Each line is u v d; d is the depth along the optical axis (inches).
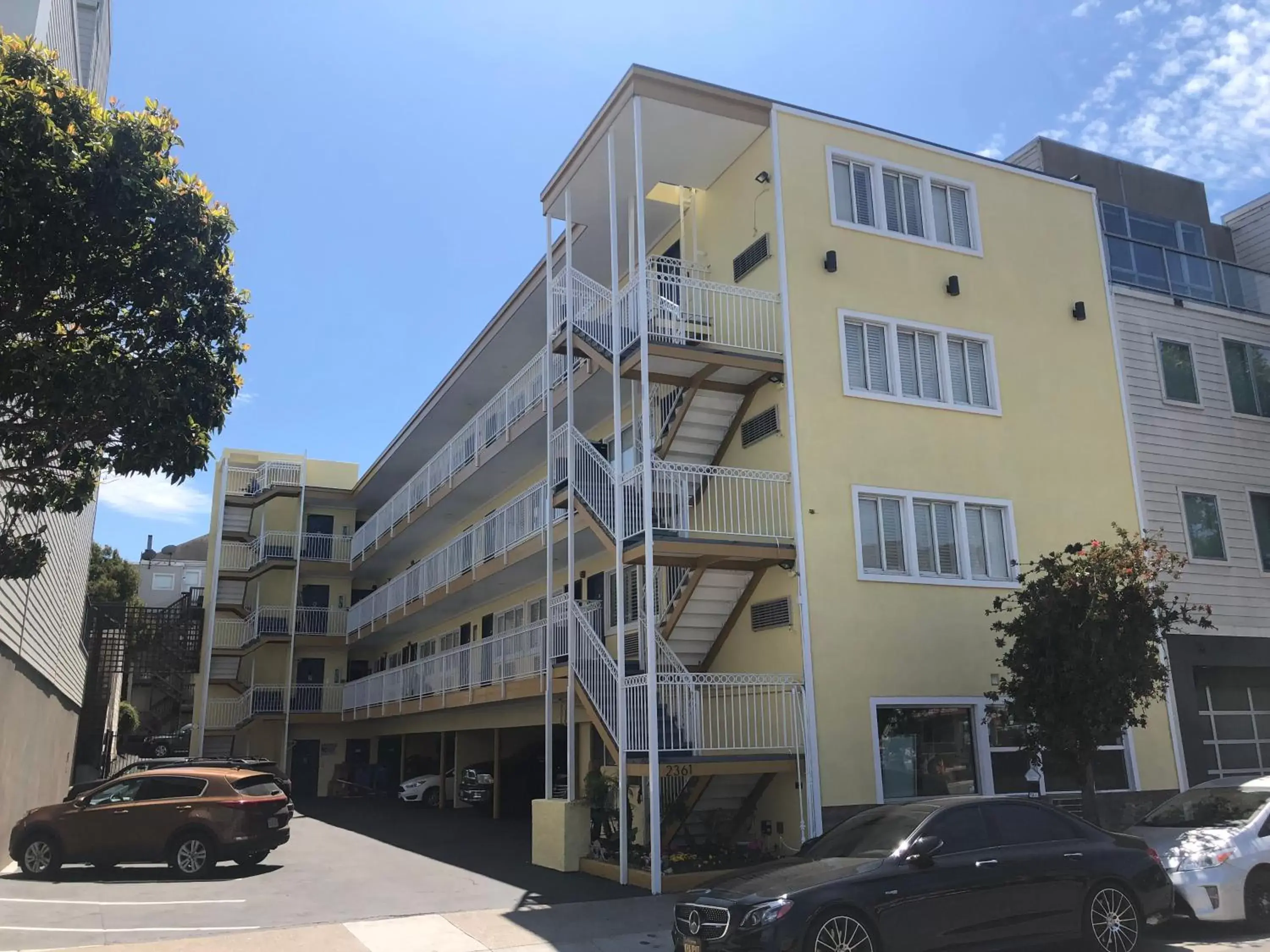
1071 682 490.9
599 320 633.0
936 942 310.3
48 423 337.4
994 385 645.3
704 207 686.5
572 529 626.8
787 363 576.1
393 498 1254.9
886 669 554.9
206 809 558.9
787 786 535.2
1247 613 697.0
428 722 1138.7
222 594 1502.2
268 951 366.6
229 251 369.7
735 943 300.5
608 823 572.4
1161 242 871.7
